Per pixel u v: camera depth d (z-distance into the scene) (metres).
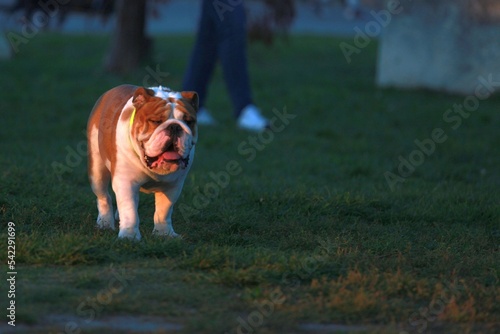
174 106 9.24
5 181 12.97
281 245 10.55
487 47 26.48
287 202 12.83
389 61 28.22
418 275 9.45
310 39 40.28
